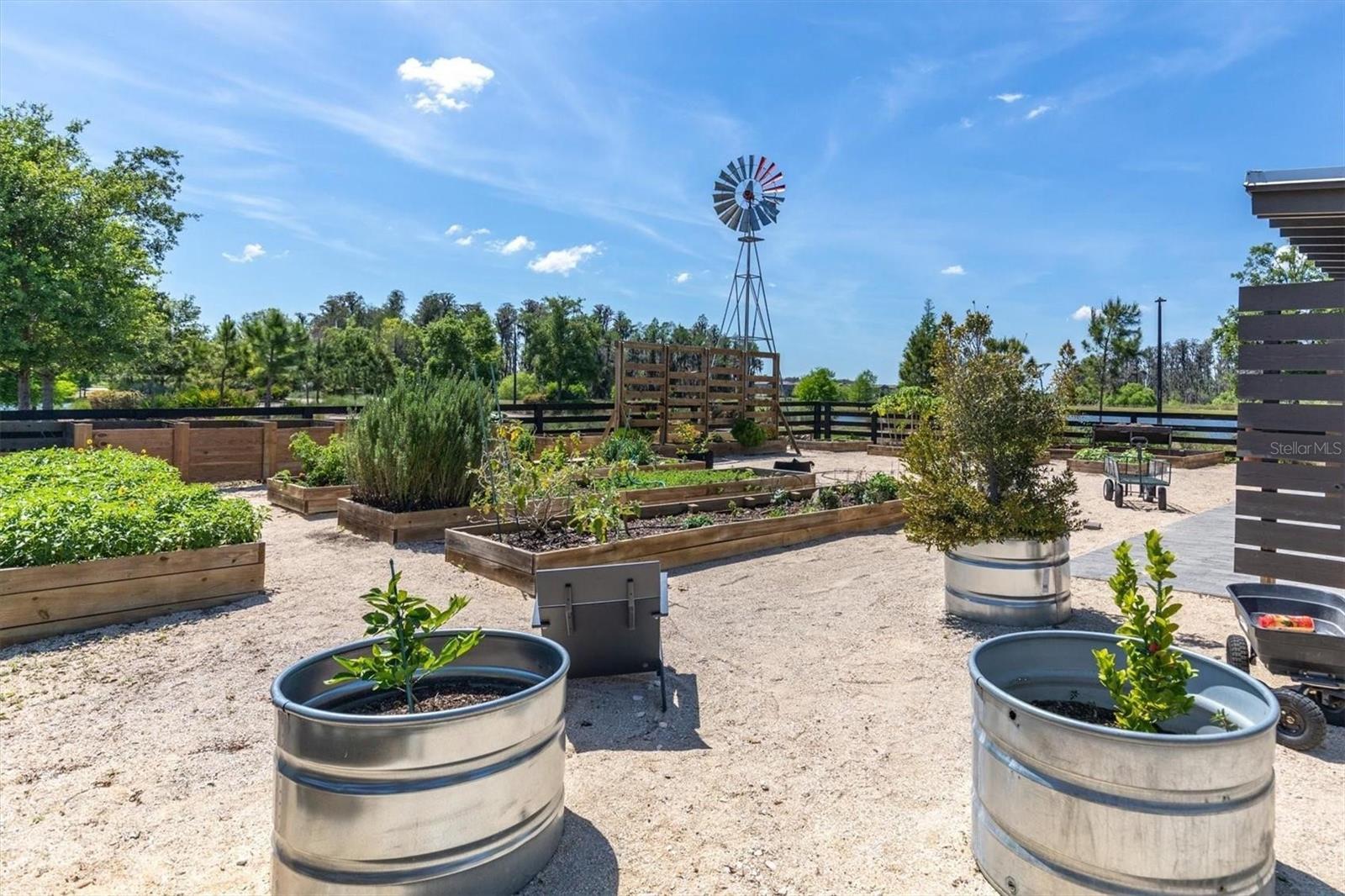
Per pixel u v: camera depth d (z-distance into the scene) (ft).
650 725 10.50
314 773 5.97
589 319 148.97
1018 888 6.44
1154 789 5.66
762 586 18.03
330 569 19.13
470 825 6.21
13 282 53.93
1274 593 11.80
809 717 10.77
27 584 13.50
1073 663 8.08
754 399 55.42
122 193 67.36
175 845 7.57
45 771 9.03
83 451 26.43
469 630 8.32
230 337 120.16
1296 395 13.16
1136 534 24.67
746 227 61.36
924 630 14.73
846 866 7.20
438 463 23.70
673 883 6.92
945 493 15.40
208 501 18.04
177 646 13.43
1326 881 6.94
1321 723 9.40
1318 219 13.71
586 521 19.95
